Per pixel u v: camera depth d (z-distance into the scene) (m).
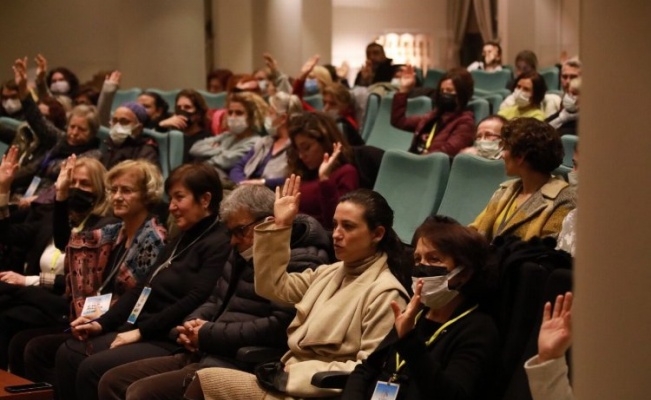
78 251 4.55
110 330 4.24
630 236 1.72
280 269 3.54
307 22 13.93
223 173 6.22
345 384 3.15
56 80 9.48
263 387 3.36
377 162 5.00
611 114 1.72
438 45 15.50
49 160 6.32
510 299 2.94
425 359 2.78
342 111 7.22
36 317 4.77
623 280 1.73
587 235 1.77
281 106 6.13
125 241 4.55
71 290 4.57
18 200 6.16
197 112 6.97
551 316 2.79
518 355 2.87
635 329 1.73
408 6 15.38
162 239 4.39
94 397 3.96
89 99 8.80
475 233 2.95
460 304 2.98
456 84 5.99
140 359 3.96
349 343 3.30
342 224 3.39
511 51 15.05
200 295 4.09
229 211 3.83
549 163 3.70
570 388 2.51
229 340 3.69
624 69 1.70
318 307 3.43
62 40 13.45
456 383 2.78
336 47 15.09
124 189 4.45
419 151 6.08
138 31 11.67
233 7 14.22
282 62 13.98
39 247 5.18
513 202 3.81
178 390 3.67
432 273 2.92
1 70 13.18
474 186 4.41
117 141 6.20
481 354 2.85
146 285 4.26
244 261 3.87
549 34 14.88
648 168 1.70
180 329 3.84
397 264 3.42
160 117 7.54
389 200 4.70
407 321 2.79
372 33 15.24
